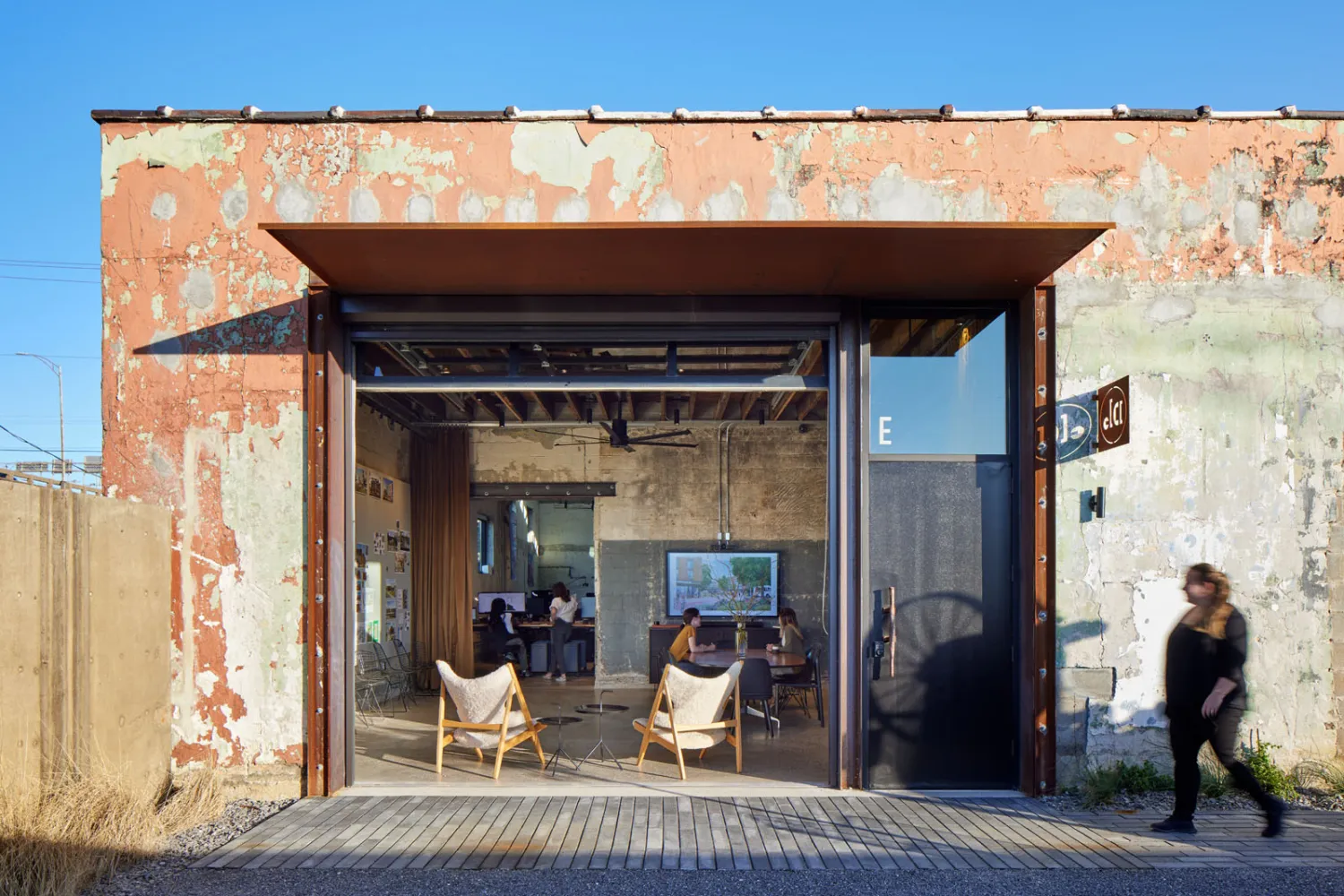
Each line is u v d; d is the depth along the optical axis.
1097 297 5.57
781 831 4.80
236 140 5.61
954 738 5.55
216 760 5.45
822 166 5.61
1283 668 5.46
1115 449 5.50
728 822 4.95
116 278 5.58
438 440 11.47
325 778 5.44
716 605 11.56
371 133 5.62
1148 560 5.49
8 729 4.17
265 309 5.55
